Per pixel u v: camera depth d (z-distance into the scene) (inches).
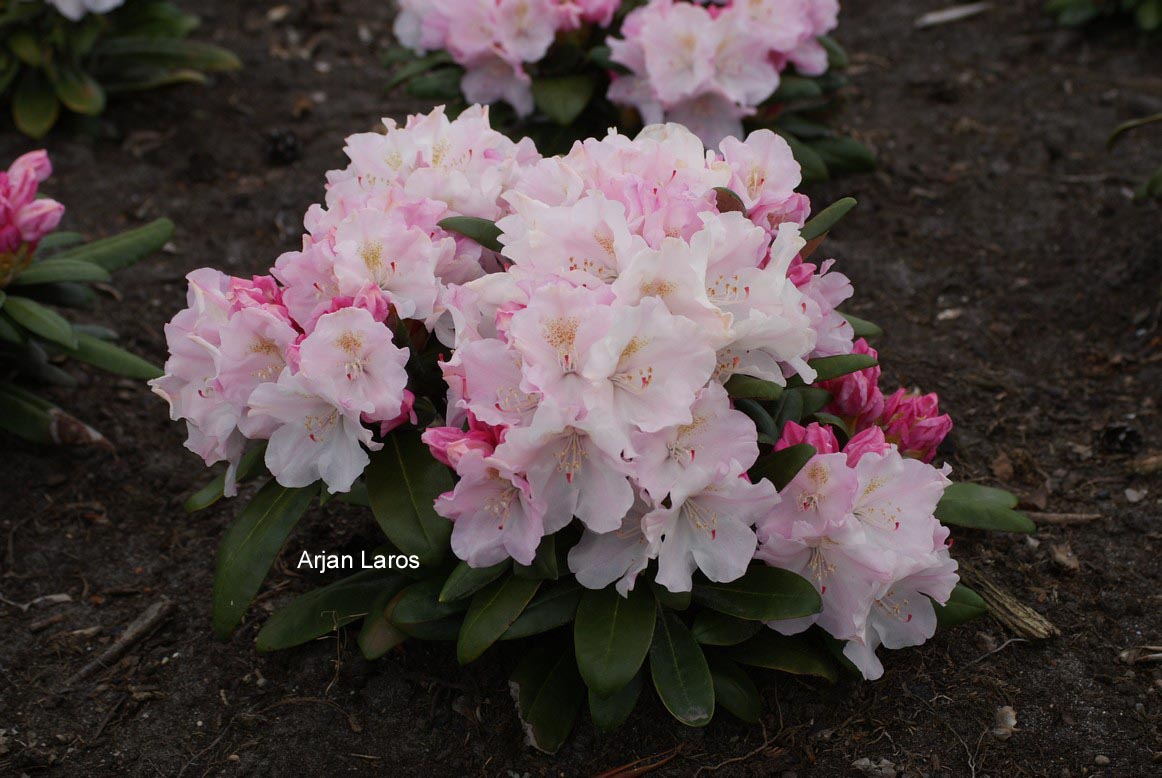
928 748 52.1
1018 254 70.6
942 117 82.1
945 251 71.0
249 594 50.7
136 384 65.6
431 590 51.6
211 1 95.7
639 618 49.9
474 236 51.1
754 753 52.1
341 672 54.3
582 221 48.7
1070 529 58.4
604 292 47.5
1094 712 52.9
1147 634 54.9
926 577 50.3
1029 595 56.2
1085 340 66.4
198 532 59.8
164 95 84.0
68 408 64.1
